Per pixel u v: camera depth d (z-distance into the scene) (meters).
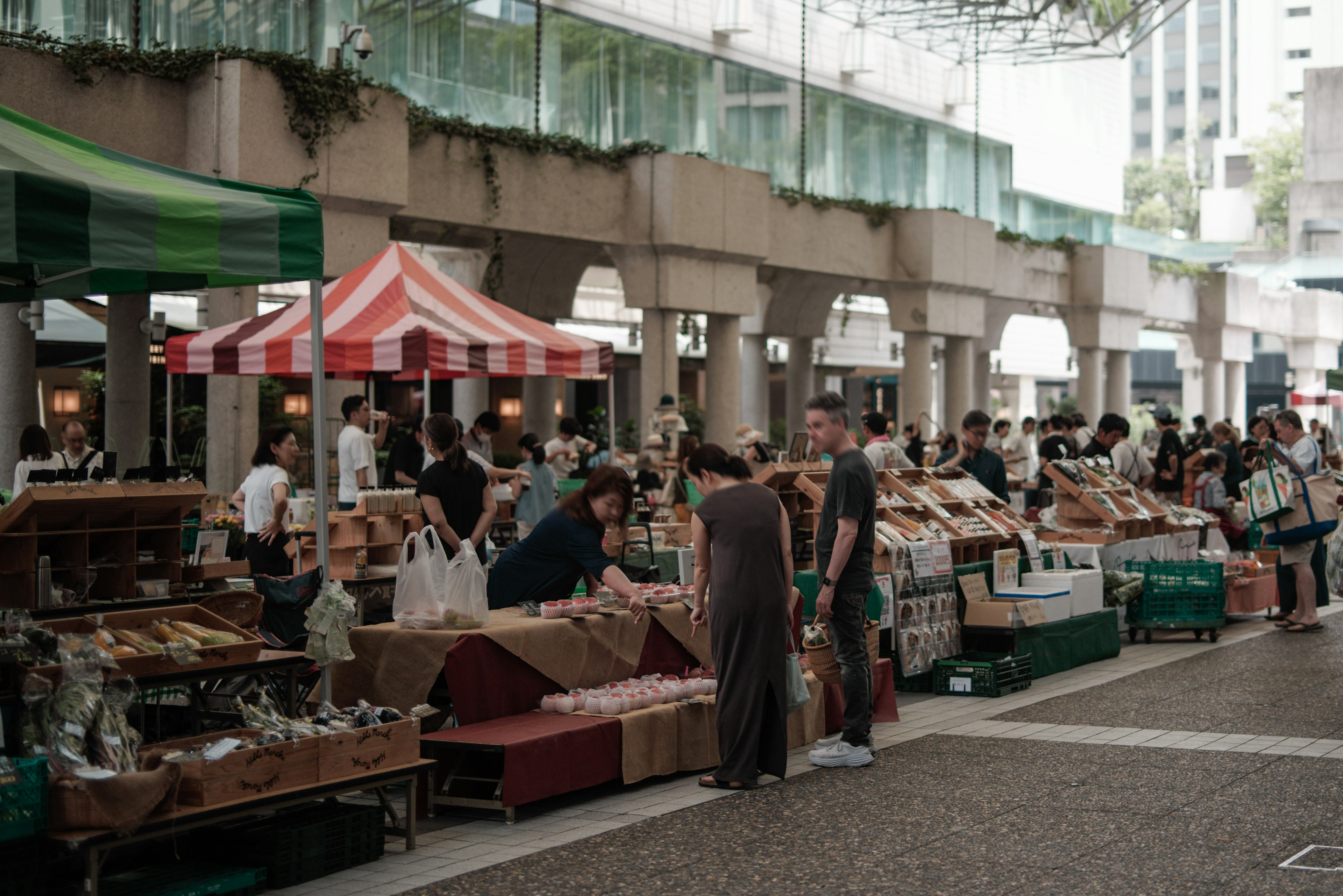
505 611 6.85
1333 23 109.56
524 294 20.50
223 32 14.02
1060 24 27.52
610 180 18.20
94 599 5.72
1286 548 12.13
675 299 18.53
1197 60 114.19
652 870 5.00
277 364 10.00
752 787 6.31
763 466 14.16
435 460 8.00
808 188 22.81
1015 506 20.56
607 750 6.20
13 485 9.80
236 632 5.55
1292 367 42.56
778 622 6.36
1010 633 9.33
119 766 4.62
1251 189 83.12
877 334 36.59
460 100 16.53
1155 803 5.90
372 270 11.09
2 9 12.54
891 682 7.99
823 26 25.12
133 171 5.41
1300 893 4.60
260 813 5.21
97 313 16.98
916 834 5.45
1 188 4.49
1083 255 29.55
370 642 6.19
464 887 4.84
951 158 26.97
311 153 13.60
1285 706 8.31
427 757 5.92
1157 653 10.93
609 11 20.95
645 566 10.41
